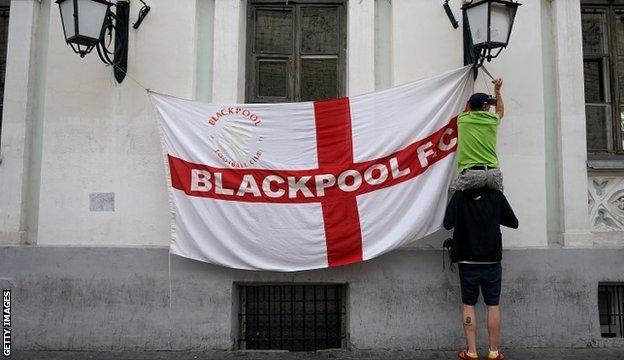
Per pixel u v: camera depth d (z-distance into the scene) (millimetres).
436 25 5562
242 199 5191
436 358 5125
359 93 5520
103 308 5355
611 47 5988
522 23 5605
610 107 5949
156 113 5277
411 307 5320
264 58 5898
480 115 4836
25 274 5395
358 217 5137
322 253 5137
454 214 4777
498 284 4754
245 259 5148
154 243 5422
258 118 5262
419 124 5180
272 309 5629
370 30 5578
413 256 5352
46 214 5445
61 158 5484
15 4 5652
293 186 5191
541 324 5332
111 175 5465
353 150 5203
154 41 5559
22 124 5535
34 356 5172
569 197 5457
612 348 5305
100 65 5570
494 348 4738
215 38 5578
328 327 5598
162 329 5332
